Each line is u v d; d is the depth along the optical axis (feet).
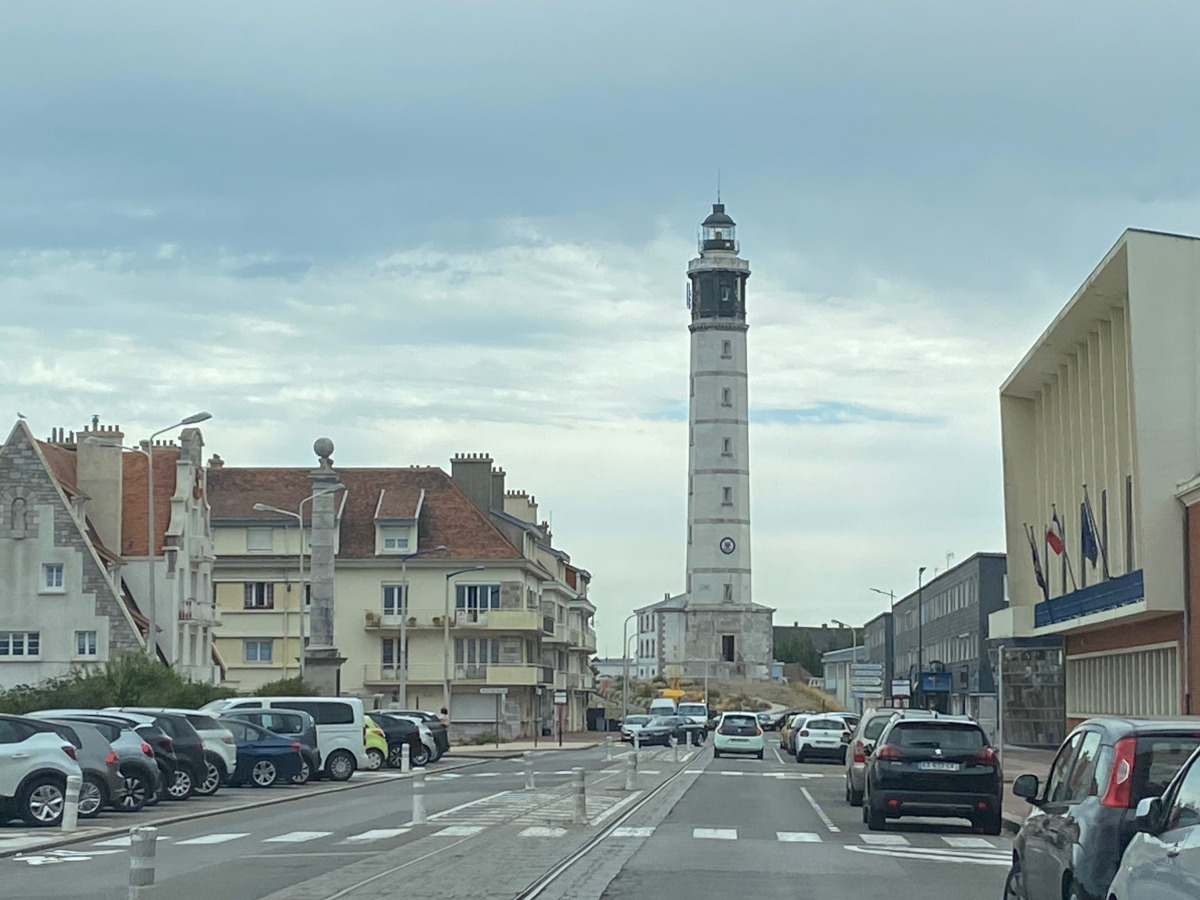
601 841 76.28
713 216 499.10
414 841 77.15
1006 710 231.71
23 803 84.94
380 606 289.53
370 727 170.71
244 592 284.61
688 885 57.52
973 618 310.86
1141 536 139.74
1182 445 139.03
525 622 286.25
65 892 56.34
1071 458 184.85
